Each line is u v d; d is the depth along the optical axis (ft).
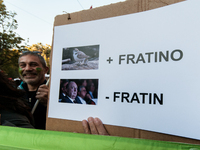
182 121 1.83
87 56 2.44
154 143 1.73
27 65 4.22
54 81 2.65
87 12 2.51
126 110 2.12
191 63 1.83
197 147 1.64
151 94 2.00
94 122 2.27
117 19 2.29
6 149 2.15
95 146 1.90
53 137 2.04
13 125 2.42
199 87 1.78
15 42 34.17
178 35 1.92
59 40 2.67
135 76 2.11
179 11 1.94
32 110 4.03
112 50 2.28
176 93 1.88
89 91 2.37
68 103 2.51
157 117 1.95
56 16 2.76
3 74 2.90
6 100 2.66
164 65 1.96
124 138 1.83
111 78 2.25
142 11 2.15
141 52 2.10
